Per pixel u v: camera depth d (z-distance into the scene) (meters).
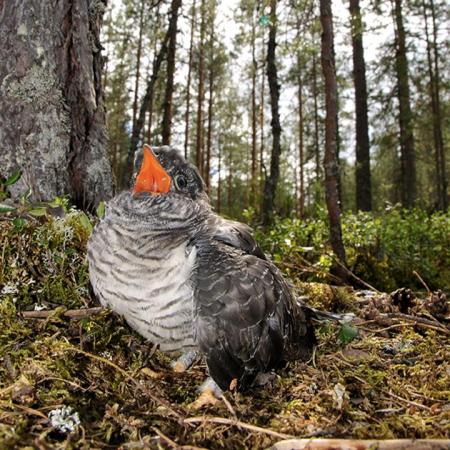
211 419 0.18
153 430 0.18
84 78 0.33
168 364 0.24
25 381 0.19
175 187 0.25
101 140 0.34
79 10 0.32
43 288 0.26
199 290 0.20
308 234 0.55
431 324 0.29
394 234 0.57
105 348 0.23
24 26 0.30
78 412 0.18
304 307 0.27
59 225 0.27
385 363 0.25
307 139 2.61
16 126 0.30
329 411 0.20
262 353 0.21
